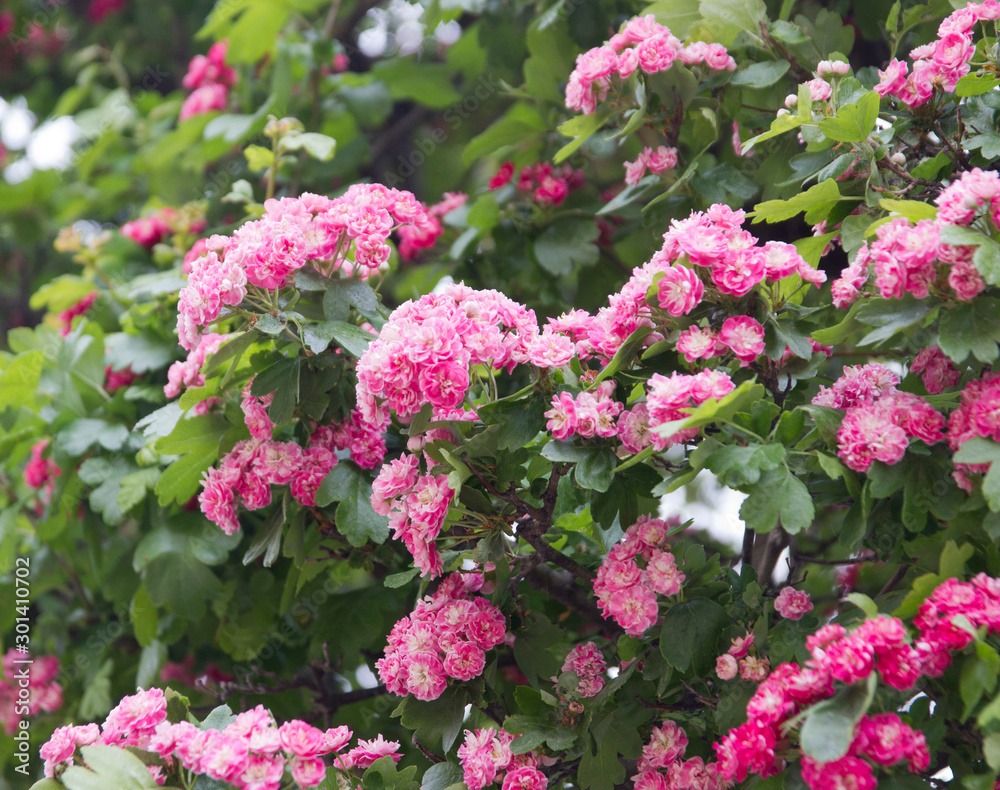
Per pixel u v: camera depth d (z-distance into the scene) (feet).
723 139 10.94
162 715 6.46
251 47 13.11
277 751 6.08
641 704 6.79
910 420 5.91
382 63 13.97
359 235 7.30
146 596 9.75
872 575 9.03
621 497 6.47
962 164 7.21
